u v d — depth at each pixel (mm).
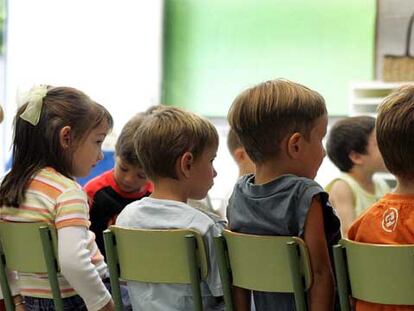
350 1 6762
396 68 6297
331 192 3617
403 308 1771
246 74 7105
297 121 1979
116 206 2998
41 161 2422
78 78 7285
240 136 2076
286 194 1948
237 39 7109
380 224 1856
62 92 2461
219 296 2137
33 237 2344
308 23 6891
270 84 2045
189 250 2053
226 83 7160
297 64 6949
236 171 6695
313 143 2012
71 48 7285
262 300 2066
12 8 7250
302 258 1886
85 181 4984
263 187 2004
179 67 7270
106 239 2238
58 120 2404
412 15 6586
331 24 6824
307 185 1925
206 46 7195
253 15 7043
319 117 2010
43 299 2430
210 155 2252
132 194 3041
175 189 2230
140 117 2906
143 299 2197
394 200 1853
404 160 1816
